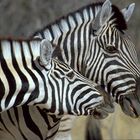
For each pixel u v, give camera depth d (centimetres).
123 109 1078
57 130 1069
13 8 2397
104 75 1075
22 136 1052
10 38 952
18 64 949
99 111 984
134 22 2408
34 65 952
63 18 1098
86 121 1523
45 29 1093
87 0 2341
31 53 954
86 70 1086
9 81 942
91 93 964
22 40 955
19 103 948
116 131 1509
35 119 1041
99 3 1117
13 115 1045
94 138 1500
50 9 2377
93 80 1084
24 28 2377
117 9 1090
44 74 951
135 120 1523
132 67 1073
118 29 1090
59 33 1093
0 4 2392
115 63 1073
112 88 1076
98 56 1079
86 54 1086
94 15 1106
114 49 1074
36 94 948
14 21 2384
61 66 964
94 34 1084
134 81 1071
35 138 1051
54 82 954
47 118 1038
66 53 1088
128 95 1071
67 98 956
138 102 1073
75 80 963
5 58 948
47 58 948
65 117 1138
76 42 1088
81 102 961
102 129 1500
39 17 2380
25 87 944
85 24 1095
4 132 1059
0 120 1054
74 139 1513
